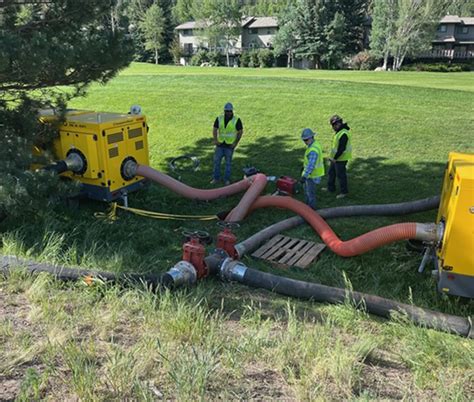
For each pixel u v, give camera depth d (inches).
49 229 282.2
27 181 259.4
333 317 197.8
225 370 147.6
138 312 187.9
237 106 610.5
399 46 1978.3
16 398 127.6
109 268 235.6
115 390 132.2
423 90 715.4
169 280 211.5
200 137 512.4
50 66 274.8
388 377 153.9
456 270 206.1
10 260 219.5
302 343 161.3
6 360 145.9
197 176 420.5
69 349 148.9
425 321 194.1
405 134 505.0
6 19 319.6
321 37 2114.9
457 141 483.8
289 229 310.3
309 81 791.7
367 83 782.5
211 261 235.8
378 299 206.8
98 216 326.0
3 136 281.4
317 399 132.8
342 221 326.6
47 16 313.9
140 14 2716.5
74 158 325.1
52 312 180.5
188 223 325.1
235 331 180.4
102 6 311.3
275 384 143.2
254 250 282.2
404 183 389.4
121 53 304.7
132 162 343.0
